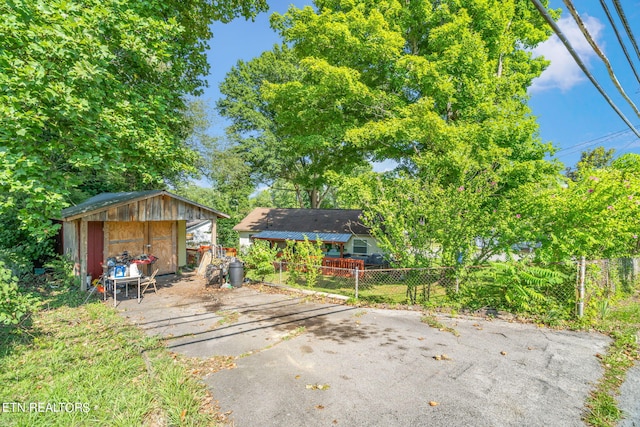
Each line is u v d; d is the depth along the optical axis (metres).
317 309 8.23
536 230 7.65
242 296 9.74
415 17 13.27
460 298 8.05
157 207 11.29
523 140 12.19
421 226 8.84
